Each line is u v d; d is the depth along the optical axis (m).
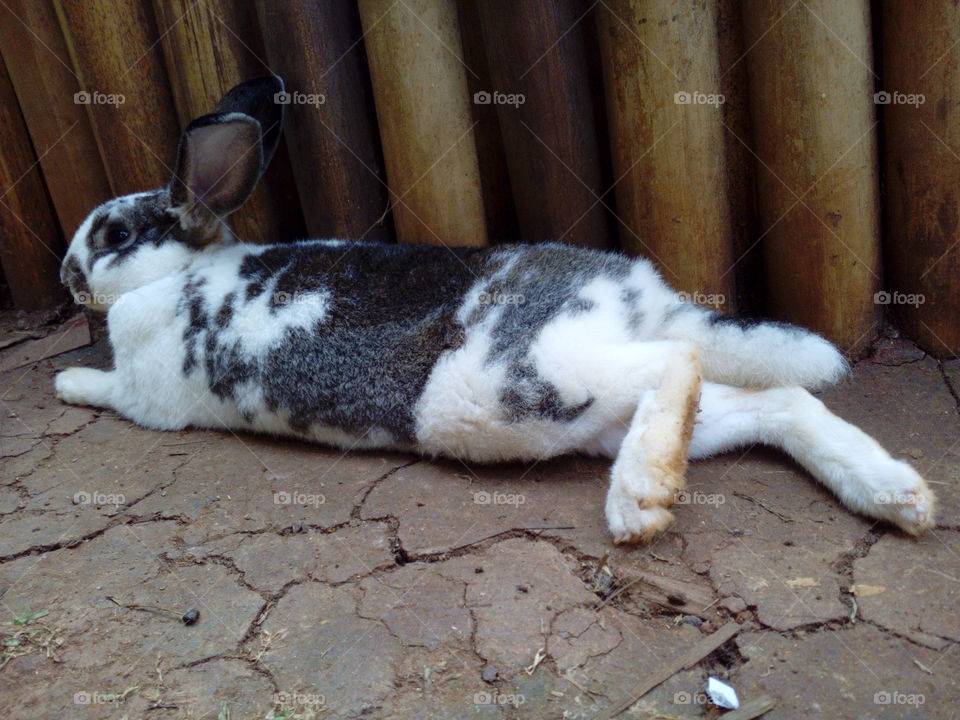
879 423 0.69
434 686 0.50
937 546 0.57
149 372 0.75
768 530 0.59
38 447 0.75
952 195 0.73
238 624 0.55
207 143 0.73
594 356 0.61
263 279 0.73
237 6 0.82
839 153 0.72
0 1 0.86
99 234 0.78
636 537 0.58
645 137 0.74
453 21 0.77
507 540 0.60
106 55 0.83
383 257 0.71
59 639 0.55
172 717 0.49
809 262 0.75
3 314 1.01
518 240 0.87
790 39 0.71
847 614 0.53
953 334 0.76
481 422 0.64
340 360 0.68
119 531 0.64
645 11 0.71
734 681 0.49
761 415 0.65
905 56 0.72
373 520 0.63
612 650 0.52
